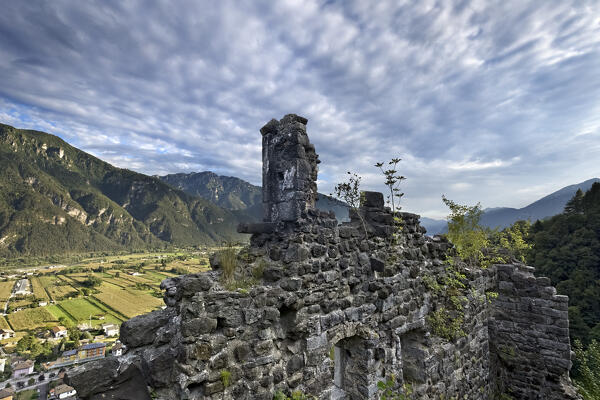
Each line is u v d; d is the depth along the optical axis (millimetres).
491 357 9742
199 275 4430
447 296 7922
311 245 5199
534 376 9055
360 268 6020
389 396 5980
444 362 7281
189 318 3768
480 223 10516
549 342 8898
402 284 6773
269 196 6242
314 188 6227
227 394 3965
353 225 6355
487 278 9445
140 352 3727
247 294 4312
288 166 5789
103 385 3271
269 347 4484
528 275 9570
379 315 6180
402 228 7176
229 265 4645
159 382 3566
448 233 10898
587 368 10750
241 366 4160
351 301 5711
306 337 4941
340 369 6406
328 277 5371
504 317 9695
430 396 6844
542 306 9102
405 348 7422
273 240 5621
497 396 9422
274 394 4430
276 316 4559
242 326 4234
